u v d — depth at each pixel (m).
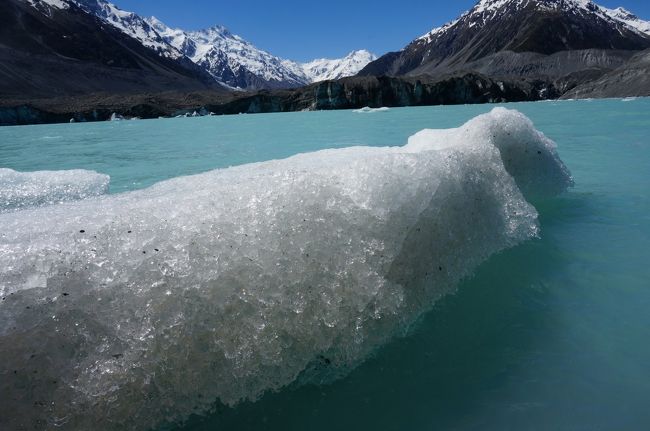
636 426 1.41
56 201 4.01
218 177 3.38
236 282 1.64
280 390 1.59
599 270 2.49
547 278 2.41
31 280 1.44
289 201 1.89
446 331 1.94
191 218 1.74
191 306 1.54
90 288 1.47
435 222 2.26
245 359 1.56
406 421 1.48
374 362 1.75
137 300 1.49
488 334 1.93
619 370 1.67
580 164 5.75
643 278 2.38
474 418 1.48
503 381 1.64
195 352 1.50
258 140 11.79
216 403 1.49
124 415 1.36
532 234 2.93
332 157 3.81
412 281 2.05
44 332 1.36
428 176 2.32
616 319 2.01
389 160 2.21
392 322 1.88
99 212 2.16
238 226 1.76
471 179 2.68
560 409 1.49
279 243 1.78
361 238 1.94
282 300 1.68
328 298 1.77
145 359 1.43
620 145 7.57
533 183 3.69
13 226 2.10
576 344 1.84
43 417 1.27
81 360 1.36
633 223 3.22
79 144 13.00
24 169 7.88
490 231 2.63
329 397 1.59
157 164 7.78
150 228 1.68
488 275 2.40
